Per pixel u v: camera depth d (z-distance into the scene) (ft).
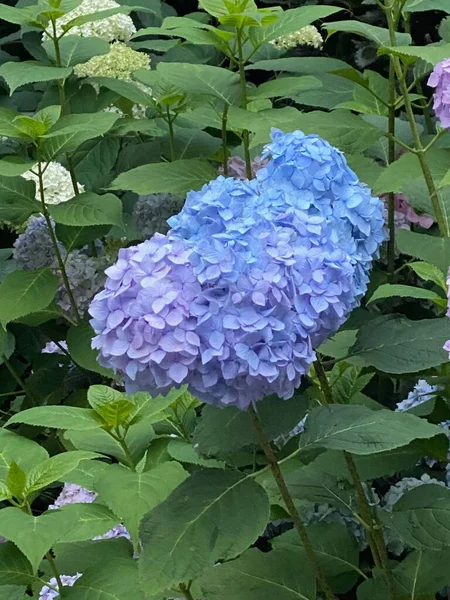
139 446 3.10
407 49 3.67
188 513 2.53
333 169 2.88
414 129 4.02
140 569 2.44
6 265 6.12
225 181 2.70
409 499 2.98
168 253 2.39
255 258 2.36
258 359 2.32
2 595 2.86
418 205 4.11
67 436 3.13
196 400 3.37
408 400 3.96
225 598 2.94
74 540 2.76
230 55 4.41
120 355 2.37
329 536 3.39
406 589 3.14
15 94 7.91
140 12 8.71
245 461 3.30
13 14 4.99
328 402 3.09
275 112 4.13
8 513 2.51
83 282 5.11
